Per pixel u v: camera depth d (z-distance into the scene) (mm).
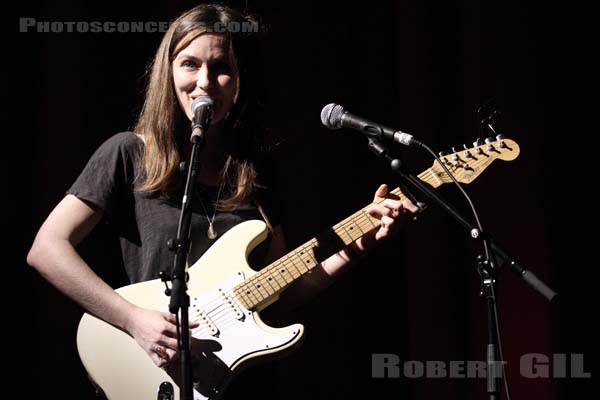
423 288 5496
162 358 3344
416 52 5598
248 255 3789
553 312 5527
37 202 4887
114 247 4738
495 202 5598
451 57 5676
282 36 5523
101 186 3627
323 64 5578
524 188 5605
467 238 5547
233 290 3615
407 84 5590
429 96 5578
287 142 5469
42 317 4812
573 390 5504
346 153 5531
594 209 5629
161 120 3785
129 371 3482
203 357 3469
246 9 5230
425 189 3268
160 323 3357
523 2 5699
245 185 3875
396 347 5500
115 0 5129
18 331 4781
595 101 5703
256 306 3627
